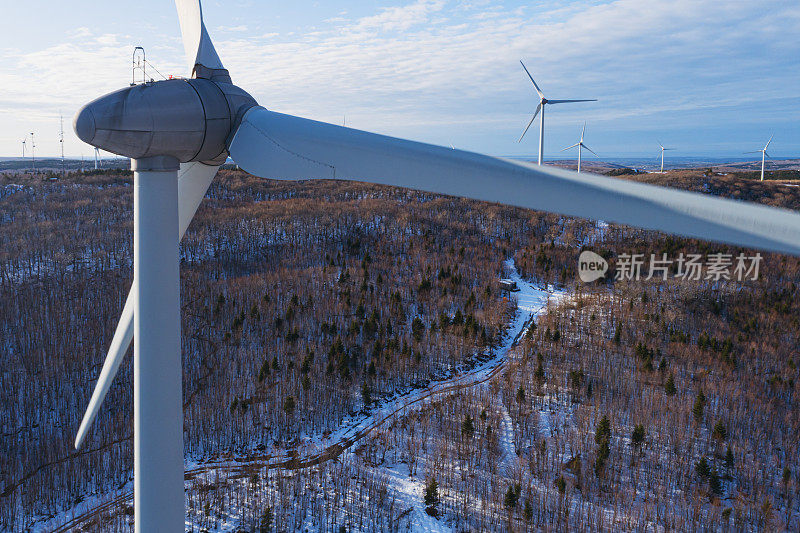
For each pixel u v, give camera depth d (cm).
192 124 977
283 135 976
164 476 1023
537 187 762
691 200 646
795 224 596
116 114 907
